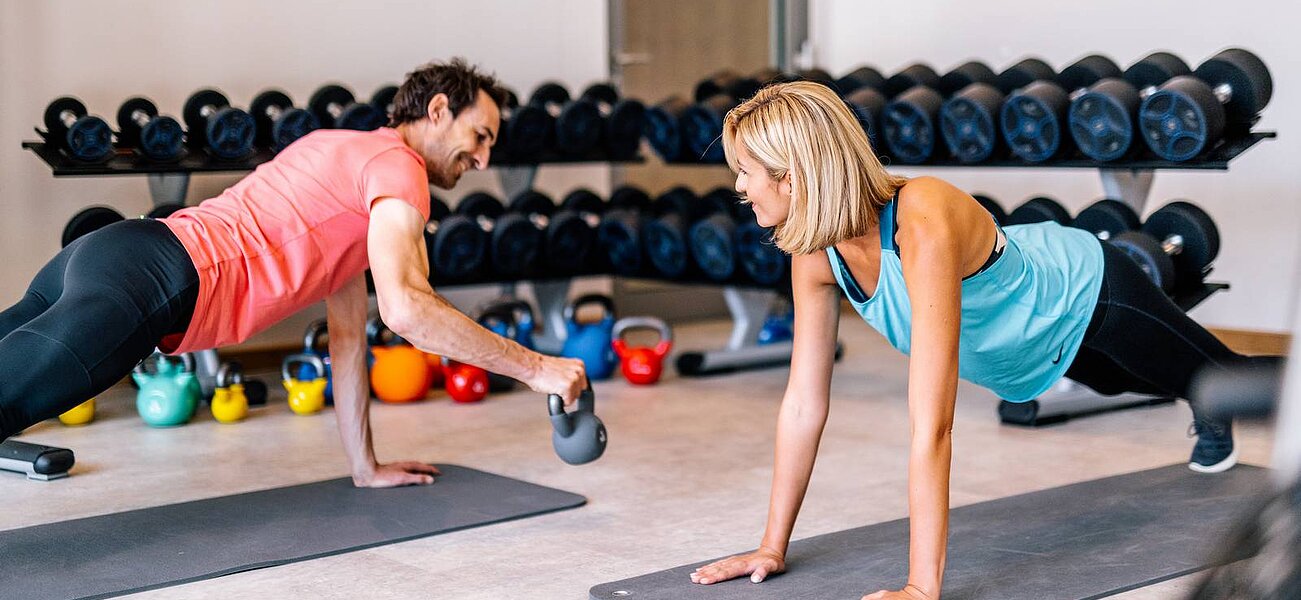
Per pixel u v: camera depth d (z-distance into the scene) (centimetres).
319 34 490
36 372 214
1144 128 344
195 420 378
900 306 206
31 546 247
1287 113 467
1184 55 492
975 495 286
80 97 440
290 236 249
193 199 466
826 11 614
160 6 452
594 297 445
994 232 211
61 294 236
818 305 214
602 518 270
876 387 424
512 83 544
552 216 452
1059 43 529
